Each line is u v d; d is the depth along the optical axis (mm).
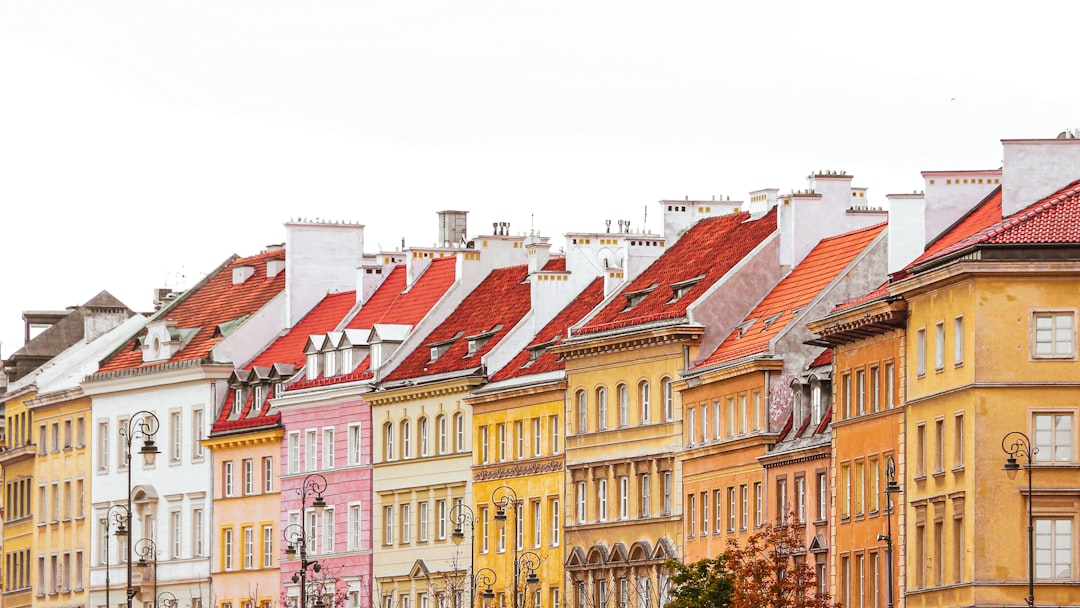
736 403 137250
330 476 176000
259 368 184375
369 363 174500
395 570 169875
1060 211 113562
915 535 118000
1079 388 111750
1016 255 112000
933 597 115438
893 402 120812
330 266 189750
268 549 181500
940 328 116250
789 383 134125
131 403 194875
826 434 128875
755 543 120812
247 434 182625
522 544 158125
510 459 159375
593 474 151625
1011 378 112062
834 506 126438
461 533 144625
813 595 127750
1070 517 111375
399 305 177875
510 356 162000
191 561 187875
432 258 179625
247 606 179625
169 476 190625
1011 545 111438
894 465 119062
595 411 151625
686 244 155375
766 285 144125
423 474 167625
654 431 145875
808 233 144125
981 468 111875
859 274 134625
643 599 145250
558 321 160625
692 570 125438
